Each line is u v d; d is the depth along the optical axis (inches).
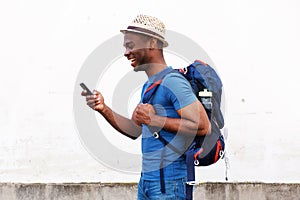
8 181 377.4
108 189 370.6
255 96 374.0
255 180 371.6
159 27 235.0
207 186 369.4
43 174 377.7
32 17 378.9
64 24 377.4
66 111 377.4
